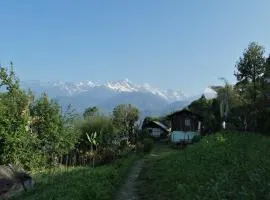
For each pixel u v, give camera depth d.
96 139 61.69
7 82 43.09
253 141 38.94
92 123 63.34
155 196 25.47
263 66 72.75
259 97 65.19
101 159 58.53
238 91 74.19
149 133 102.44
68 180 32.38
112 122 69.69
